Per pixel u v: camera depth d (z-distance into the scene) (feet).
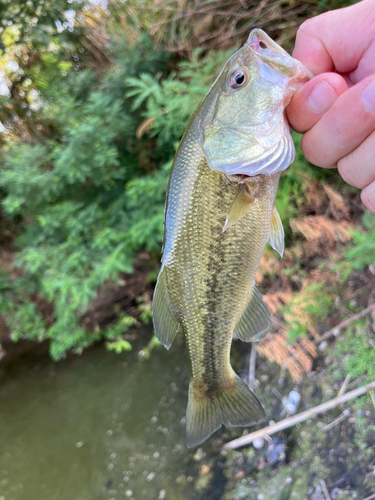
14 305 2.76
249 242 0.82
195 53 1.80
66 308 2.39
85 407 2.46
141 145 2.58
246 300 0.88
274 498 1.53
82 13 2.85
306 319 1.65
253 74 0.74
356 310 1.63
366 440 1.39
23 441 2.45
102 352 2.69
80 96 2.98
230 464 1.74
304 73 0.74
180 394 2.22
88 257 2.40
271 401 1.78
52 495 2.12
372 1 0.76
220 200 0.79
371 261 1.43
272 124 0.73
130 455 2.10
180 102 1.77
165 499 1.82
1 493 2.23
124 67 2.52
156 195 2.12
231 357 2.07
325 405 1.57
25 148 2.72
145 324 2.66
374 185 0.73
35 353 2.87
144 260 2.59
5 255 3.20
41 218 2.53
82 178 2.34
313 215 1.80
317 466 1.49
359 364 1.51
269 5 1.74
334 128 0.69
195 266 0.84
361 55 0.79
